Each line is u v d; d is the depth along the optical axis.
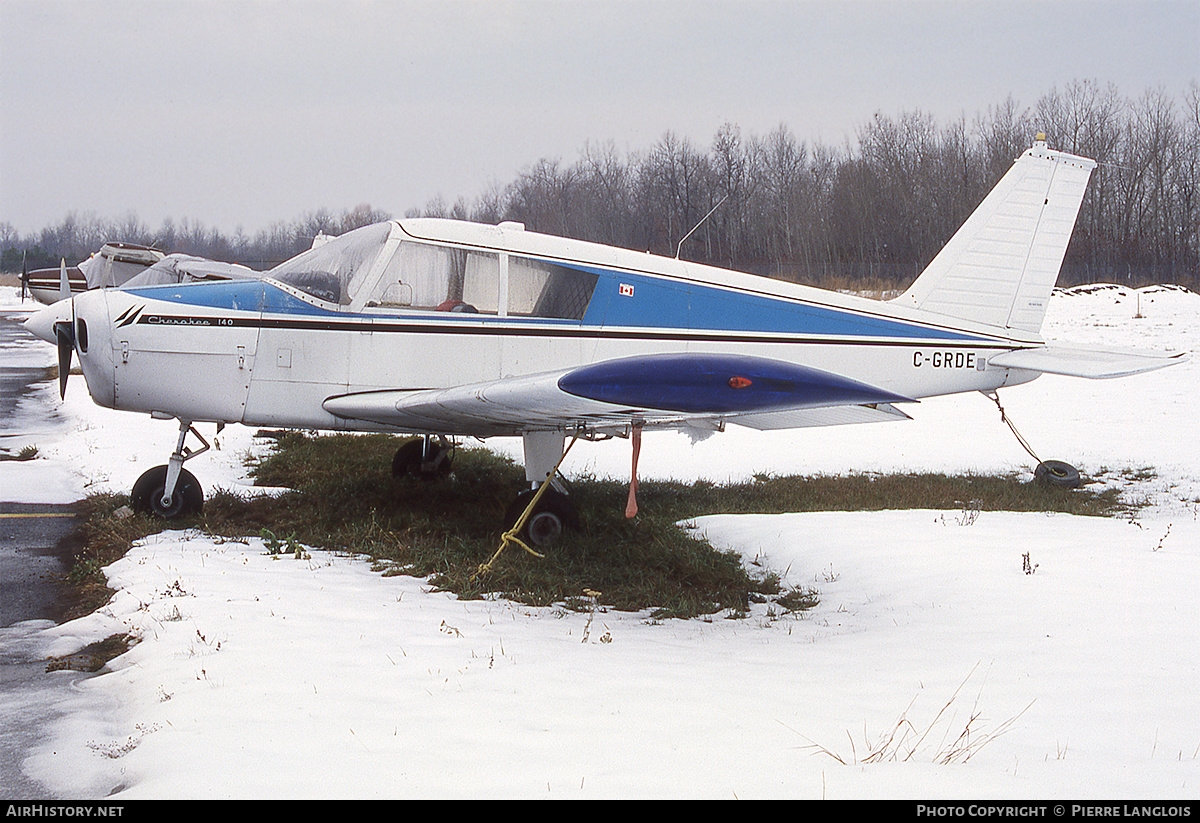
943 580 5.55
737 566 6.04
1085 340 22.84
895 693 3.59
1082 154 50.41
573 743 2.96
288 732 3.04
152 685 3.56
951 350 8.23
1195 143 50.88
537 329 7.00
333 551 6.08
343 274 6.77
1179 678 3.74
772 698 3.48
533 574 5.45
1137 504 8.37
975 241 8.36
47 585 5.25
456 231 6.91
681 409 4.89
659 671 3.82
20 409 12.77
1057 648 4.21
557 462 6.50
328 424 6.86
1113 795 2.54
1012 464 10.65
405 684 3.53
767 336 7.60
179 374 6.48
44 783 2.79
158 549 5.82
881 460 10.95
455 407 5.79
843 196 49.19
